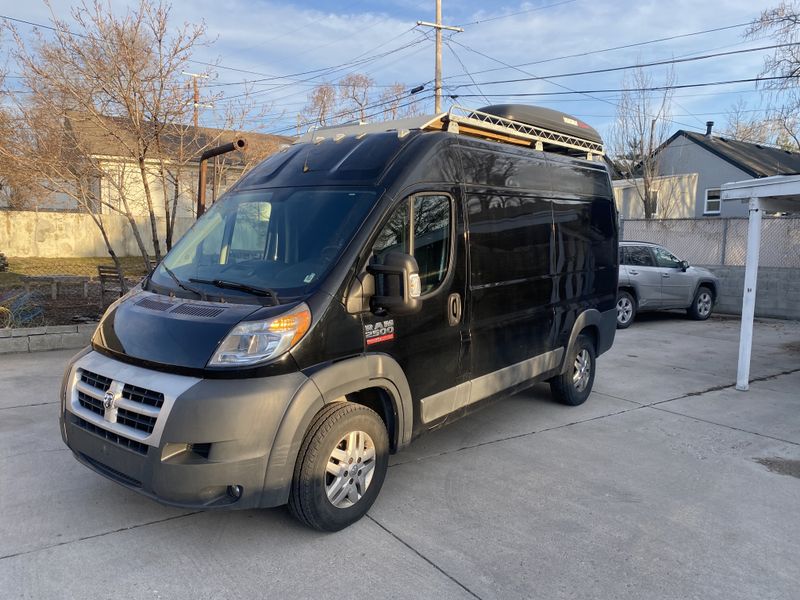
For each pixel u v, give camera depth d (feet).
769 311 45.06
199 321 10.97
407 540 11.69
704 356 30.60
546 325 18.25
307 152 14.96
